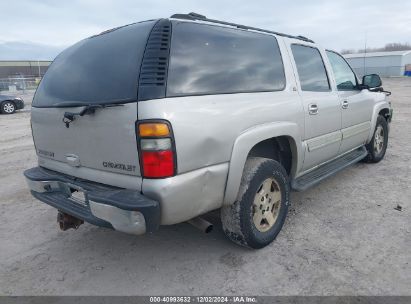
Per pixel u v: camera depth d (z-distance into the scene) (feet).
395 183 15.39
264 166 9.70
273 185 10.38
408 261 9.37
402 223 11.56
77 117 8.54
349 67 15.66
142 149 7.48
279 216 10.64
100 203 7.86
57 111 9.12
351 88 15.38
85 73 8.91
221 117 8.40
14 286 9.07
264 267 9.37
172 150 7.48
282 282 8.72
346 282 8.59
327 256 9.75
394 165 18.15
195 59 8.39
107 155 8.21
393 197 13.80
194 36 8.61
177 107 7.61
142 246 10.78
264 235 10.05
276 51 11.02
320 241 10.58
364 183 15.55
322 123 12.46
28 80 113.70
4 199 15.39
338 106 13.42
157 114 7.34
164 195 7.54
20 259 10.35
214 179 8.45
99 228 12.17
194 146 7.86
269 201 10.36
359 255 9.74
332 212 12.61
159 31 8.04
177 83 7.83
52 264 10.02
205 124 8.04
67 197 9.56
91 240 11.33
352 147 15.60
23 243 11.32
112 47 8.78
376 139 18.04
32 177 10.14
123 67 8.07
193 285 8.78
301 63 12.09
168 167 7.50
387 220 11.82
